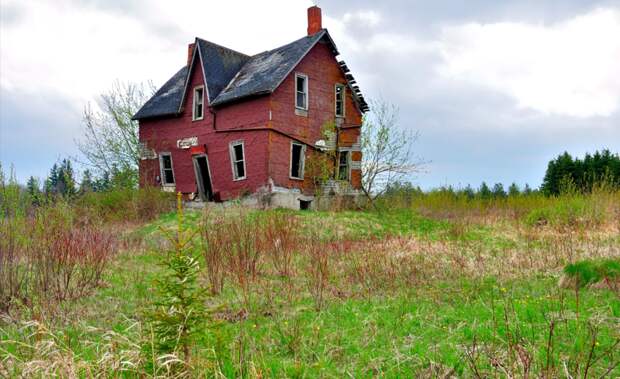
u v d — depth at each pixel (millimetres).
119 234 14680
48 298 7195
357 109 26281
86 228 12070
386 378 4582
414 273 9391
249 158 22469
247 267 9258
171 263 4430
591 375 4262
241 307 7160
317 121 24000
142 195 21703
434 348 5262
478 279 8922
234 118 23266
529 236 14922
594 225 16469
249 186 22391
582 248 11977
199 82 25375
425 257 11273
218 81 25047
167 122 26984
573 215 17609
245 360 4762
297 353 5293
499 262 10586
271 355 5258
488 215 22609
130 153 30797
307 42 23500
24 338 5371
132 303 7375
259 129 21938
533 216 18984
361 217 20109
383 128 25062
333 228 16797
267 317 6773
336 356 5246
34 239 8602
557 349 4984
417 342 5523
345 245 12484
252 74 24312
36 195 11008
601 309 6277
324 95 24469
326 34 24141
